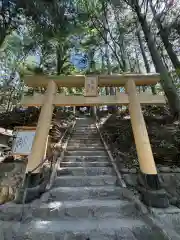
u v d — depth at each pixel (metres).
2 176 3.11
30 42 9.22
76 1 7.17
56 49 9.89
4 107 9.83
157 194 2.29
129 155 3.89
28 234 1.83
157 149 3.81
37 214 2.21
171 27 5.84
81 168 3.50
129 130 5.37
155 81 3.62
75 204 2.40
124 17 8.83
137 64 13.27
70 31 6.44
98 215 2.27
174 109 5.12
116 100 3.42
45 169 3.28
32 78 3.59
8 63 11.23
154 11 6.12
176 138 4.09
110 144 4.98
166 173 3.10
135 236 1.85
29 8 5.46
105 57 11.50
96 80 3.55
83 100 3.43
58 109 10.88
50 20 5.81
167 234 1.78
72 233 1.85
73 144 5.31
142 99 3.40
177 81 6.06
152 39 5.95
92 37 10.20
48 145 4.23
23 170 3.31
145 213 2.17
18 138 3.69
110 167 3.62
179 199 2.51
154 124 5.46
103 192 2.74
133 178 3.05
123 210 2.33
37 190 2.48
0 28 5.88
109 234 1.85
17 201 2.36
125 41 10.77
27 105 3.46
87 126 8.48
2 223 2.02
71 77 3.60
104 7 8.46
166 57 8.16
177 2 5.57
